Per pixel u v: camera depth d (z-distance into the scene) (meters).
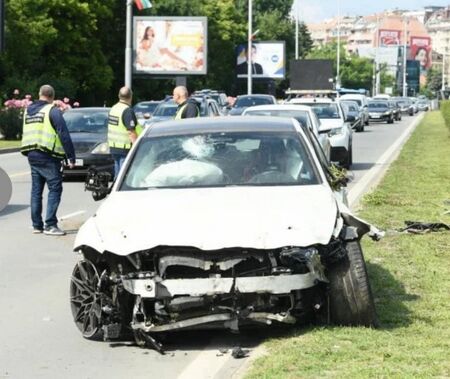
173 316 12.30
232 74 153.88
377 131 88.38
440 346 11.93
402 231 22.08
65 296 16.39
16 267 19.16
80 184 36.22
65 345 13.10
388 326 13.07
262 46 147.25
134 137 25.86
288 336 12.65
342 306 12.73
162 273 12.14
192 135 15.20
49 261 19.84
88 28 105.31
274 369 10.95
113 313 12.73
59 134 23.12
